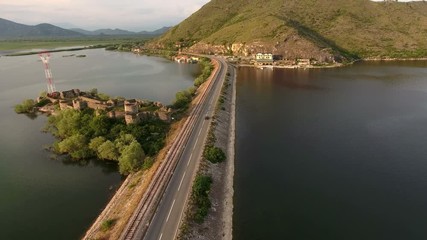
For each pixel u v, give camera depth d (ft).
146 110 391.45
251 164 280.10
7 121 424.87
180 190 216.33
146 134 326.65
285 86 593.42
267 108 450.71
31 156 310.04
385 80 640.99
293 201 224.94
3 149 327.88
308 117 409.28
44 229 201.16
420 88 563.07
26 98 561.02
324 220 205.87
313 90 558.15
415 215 210.18
